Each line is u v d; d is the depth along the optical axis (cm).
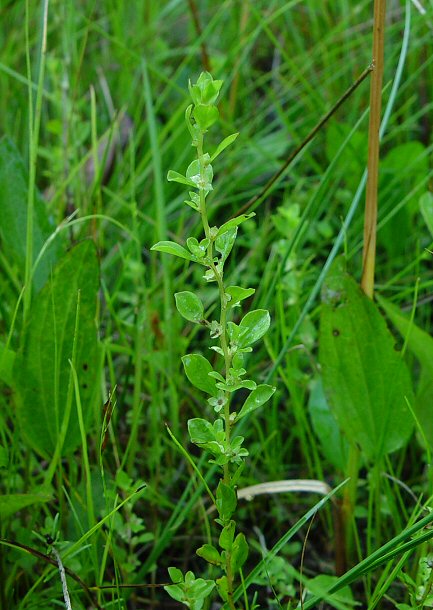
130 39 91
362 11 92
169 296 57
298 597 47
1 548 42
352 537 48
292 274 55
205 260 32
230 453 34
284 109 89
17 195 51
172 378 56
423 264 71
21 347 44
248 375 61
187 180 32
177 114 73
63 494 48
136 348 54
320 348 44
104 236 71
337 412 45
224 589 36
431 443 45
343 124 73
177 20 100
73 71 79
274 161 74
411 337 43
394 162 71
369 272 43
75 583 44
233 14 94
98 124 82
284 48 91
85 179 70
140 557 52
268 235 74
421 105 83
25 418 45
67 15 79
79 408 40
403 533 35
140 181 72
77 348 45
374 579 48
